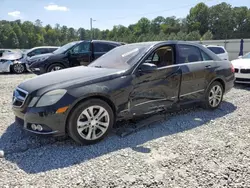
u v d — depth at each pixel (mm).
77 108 3201
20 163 2879
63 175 2635
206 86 4766
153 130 3947
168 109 4227
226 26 83875
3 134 3721
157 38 72688
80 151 3191
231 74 5270
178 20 93000
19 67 12555
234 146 3369
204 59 4832
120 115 3625
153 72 3883
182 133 3836
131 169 2768
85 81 3346
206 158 3027
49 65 8828
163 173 2689
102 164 2871
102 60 4469
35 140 3520
